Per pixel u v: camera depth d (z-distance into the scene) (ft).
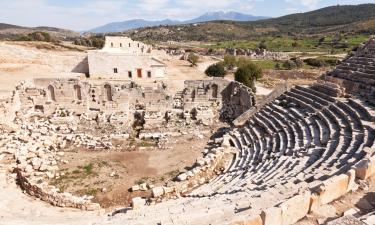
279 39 641.81
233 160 93.35
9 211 64.23
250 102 126.82
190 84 142.10
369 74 104.68
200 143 111.65
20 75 219.41
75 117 129.08
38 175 83.61
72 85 135.23
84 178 84.99
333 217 39.09
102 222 48.78
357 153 57.62
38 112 132.77
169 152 103.76
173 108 140.56
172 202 62.64
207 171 87.25
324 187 41.47
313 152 71.05
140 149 105.19
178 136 116.98
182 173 86.84
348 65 124.67
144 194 78.38
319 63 307.17
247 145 99.40
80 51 312.50
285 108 111.14
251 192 52.80
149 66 232.94
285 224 37.86
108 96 136.46
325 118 89.25
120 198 76.38
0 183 77.30
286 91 124.88
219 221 38.40
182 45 613.93
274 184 52.65
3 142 99.04
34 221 55.62
